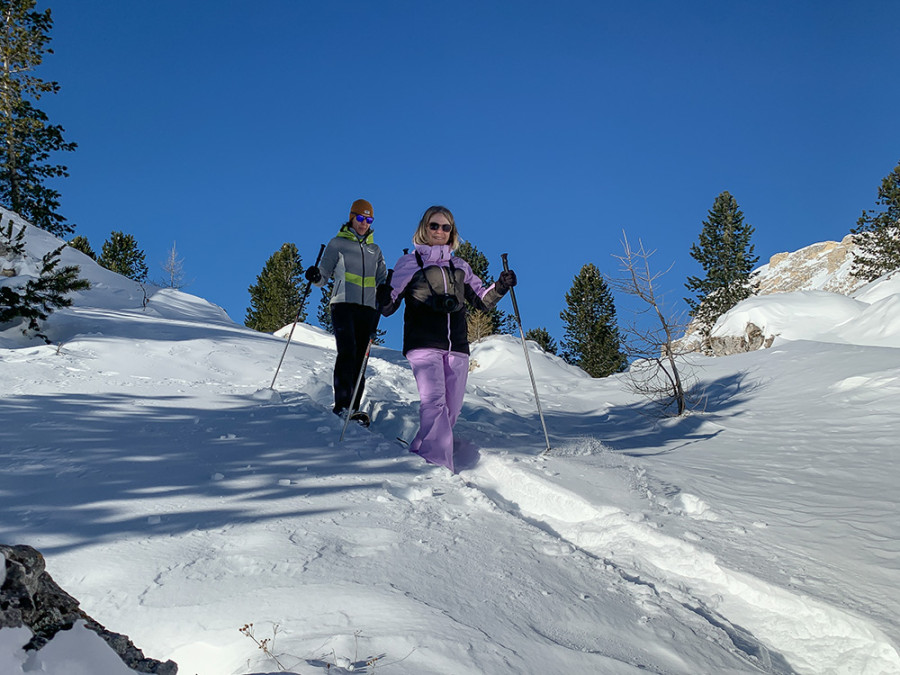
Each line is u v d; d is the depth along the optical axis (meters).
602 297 40.06
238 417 4.98
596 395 9.58
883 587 2.76
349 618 2.15
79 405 4.96
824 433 5.86
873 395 6.84
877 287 20.95
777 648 2.54
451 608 2.30
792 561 3.04
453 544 2.96
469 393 8.14
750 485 4.38
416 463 4.23
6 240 12.54
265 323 44.94
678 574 3.10
